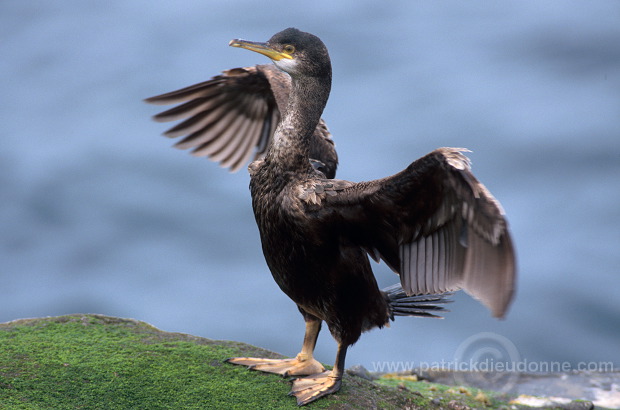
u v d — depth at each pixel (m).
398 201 6.42
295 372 7.41
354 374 8.64
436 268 6.48
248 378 7.30
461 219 6.16
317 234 6.74
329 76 7.15
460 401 8.18
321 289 6.97
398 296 7.83
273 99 8.39
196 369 7.35
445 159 5.93
